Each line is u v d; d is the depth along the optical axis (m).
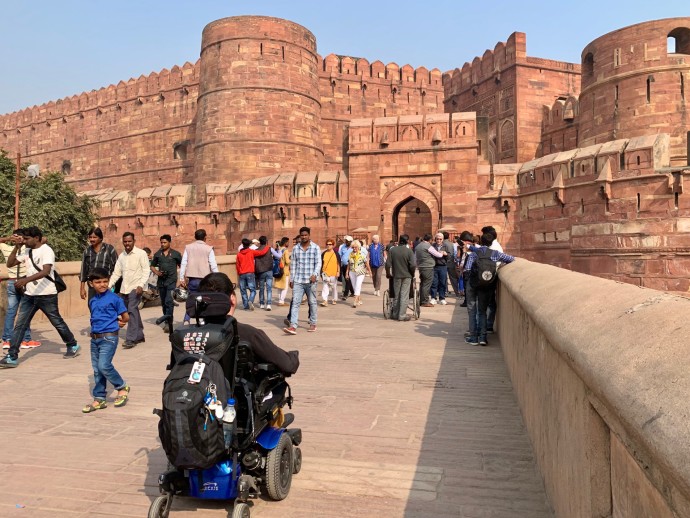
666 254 18.94
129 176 51.56
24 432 4.46
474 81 46.91
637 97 29.41
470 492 3.29
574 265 21.88
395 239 28.83
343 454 3.93
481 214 25.88
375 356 7.43
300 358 7.31
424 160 26.55
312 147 39.56
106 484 3.45
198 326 2.96
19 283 6.71
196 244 9.65
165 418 2.67
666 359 1.22
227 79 37.53
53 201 24.55
